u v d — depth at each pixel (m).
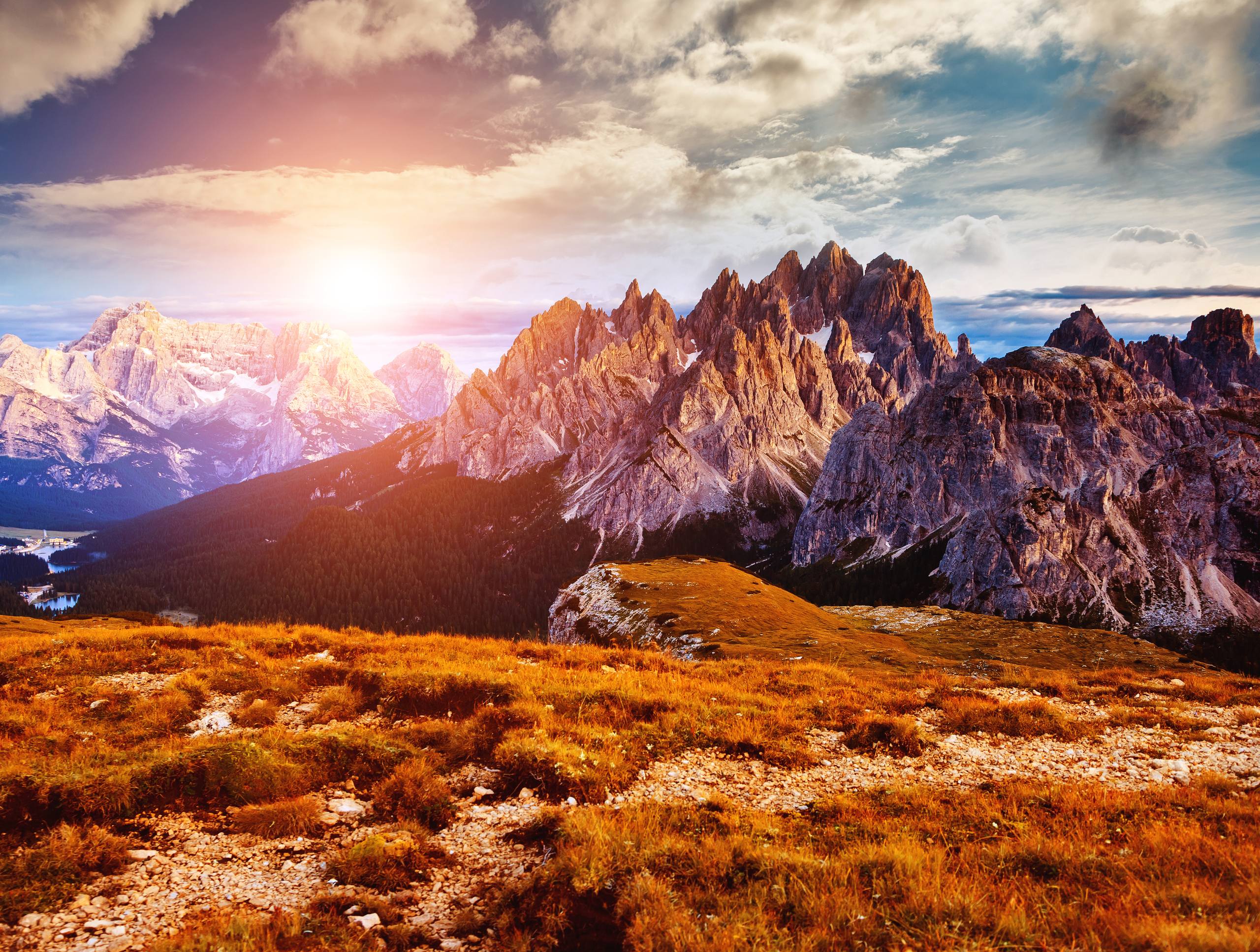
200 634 36.25
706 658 74.19
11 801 16.14
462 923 13.15
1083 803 18.25
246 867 15.44
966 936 11.62
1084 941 11.16
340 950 12.05
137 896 13.92
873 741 24.16
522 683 27.39
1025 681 34.16
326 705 26.42
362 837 17.03
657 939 11.81
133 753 20.17
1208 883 12.99
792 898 13.04
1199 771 21.64
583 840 15.39
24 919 12.74
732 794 19.94
